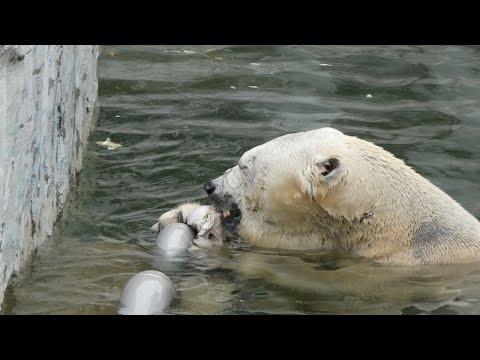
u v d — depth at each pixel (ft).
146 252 35.73
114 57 60.03
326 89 55.52
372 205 34.50
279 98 53.83
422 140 48.03
